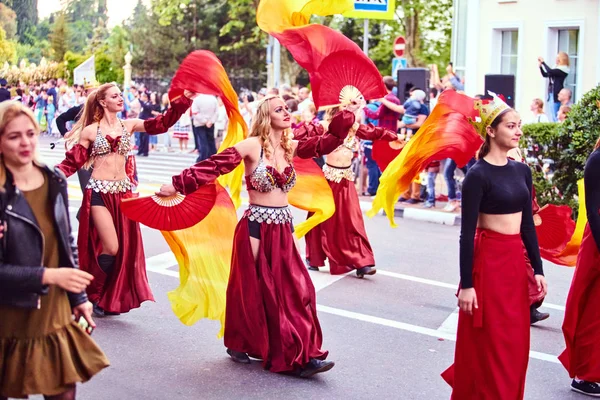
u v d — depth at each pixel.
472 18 20.11
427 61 38.62
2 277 3.87
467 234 5.03
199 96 18.25
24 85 30.84
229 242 7.21
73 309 4.20
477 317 5.03
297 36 6.30
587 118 12.27
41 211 4.06
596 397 5.95
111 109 7.28
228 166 5.94
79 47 39.41
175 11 38.59
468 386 5.12
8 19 31.98
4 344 3.99
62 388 4.04
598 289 5.85
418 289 8.85
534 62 19.16
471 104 7.59
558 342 7.23
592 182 5.69
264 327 6.12
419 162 7.84
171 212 6.35
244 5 42.47
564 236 7.66
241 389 5.88
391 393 5.90
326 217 7.95
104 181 7.29
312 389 5.92
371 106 14.35
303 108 13.12
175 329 7.23
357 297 8.45
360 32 41.06
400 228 12.73
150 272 9.24
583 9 18.23
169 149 24.70
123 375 6.07
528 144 12.78
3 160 3.98
